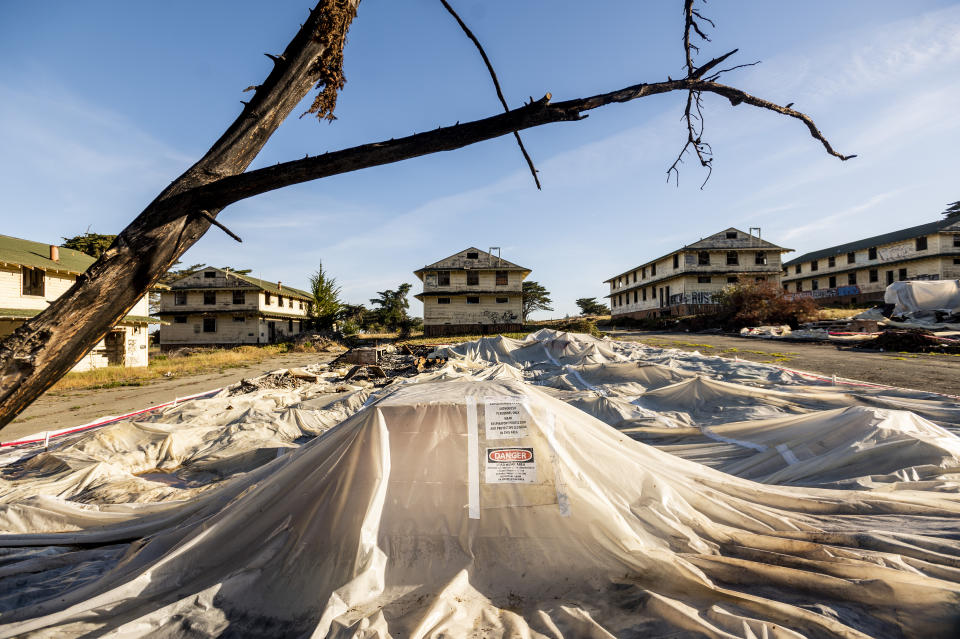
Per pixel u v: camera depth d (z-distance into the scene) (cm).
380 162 136
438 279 3853
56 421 991
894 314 2434
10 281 1803
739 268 3722
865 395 750
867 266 3969
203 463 629
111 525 377
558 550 267
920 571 239
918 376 1047
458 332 3803
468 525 275
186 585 264
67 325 110
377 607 238
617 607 236
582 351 1602
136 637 229
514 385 344
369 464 287
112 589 253
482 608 239
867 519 306
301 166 130
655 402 877
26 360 105
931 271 3509
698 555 264
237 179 128
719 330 2809
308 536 271
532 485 283
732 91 158
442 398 309
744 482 365
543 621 227
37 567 321
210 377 1822
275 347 3366
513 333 3491
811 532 283
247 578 257
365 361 1906
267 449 652
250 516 283
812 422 521
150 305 4031
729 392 817
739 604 227
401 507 278
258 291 3634
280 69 138
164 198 125
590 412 788
